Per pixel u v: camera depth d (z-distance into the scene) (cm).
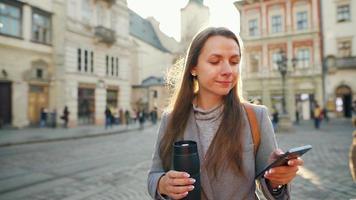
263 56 3312
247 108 149
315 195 528
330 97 2997
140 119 2408
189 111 154
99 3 2641
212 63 142
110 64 2808
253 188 140
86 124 2506
